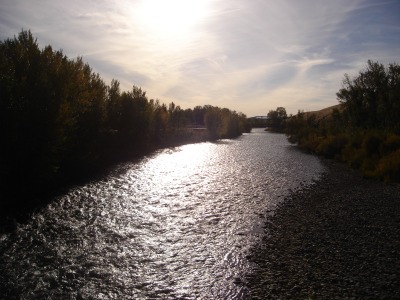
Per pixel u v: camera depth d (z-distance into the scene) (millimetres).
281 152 46969
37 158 17625
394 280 8336
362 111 40375
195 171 28625
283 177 25734
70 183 21219
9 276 8867
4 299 7789
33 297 7930
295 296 7727
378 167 24812
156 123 50844
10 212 14383
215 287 8477
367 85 40188
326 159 38125
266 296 7832
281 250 10758
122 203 17047
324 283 8297
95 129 27062
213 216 15062
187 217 14898
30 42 19547
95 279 8914
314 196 18672
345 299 7469
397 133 32875
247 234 12555
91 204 16500
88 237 12047
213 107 81750
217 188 21484
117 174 25625
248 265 9742
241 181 24078
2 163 15844
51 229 12680
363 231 12273
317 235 12016
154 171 27984
